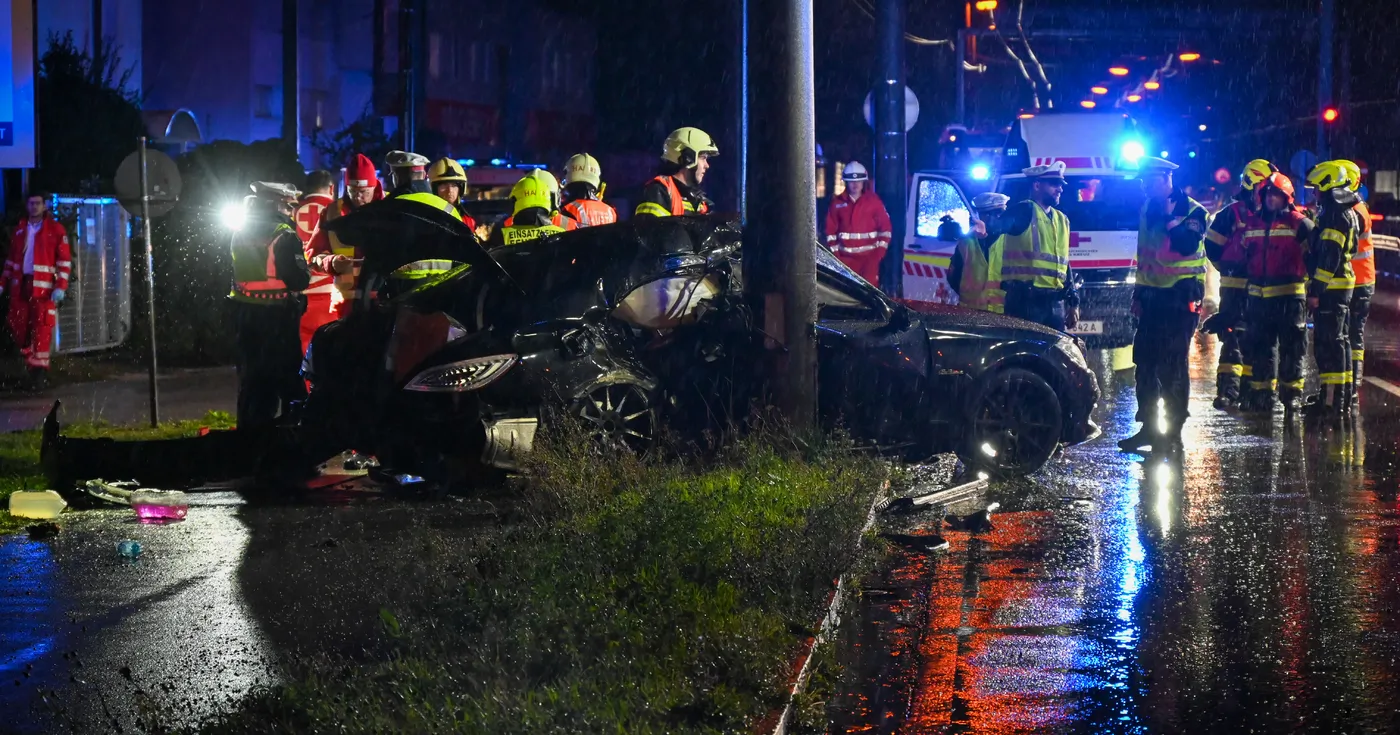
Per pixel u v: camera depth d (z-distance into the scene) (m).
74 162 43.38
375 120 61.06
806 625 12.81
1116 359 37.78
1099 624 14.04
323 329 20.94
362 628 13.52
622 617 11.92
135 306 41.22
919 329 21.08
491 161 48.22
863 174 38.12
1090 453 24.12
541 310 19.83
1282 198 27.59
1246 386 29.48
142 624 13.87
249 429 20.48
